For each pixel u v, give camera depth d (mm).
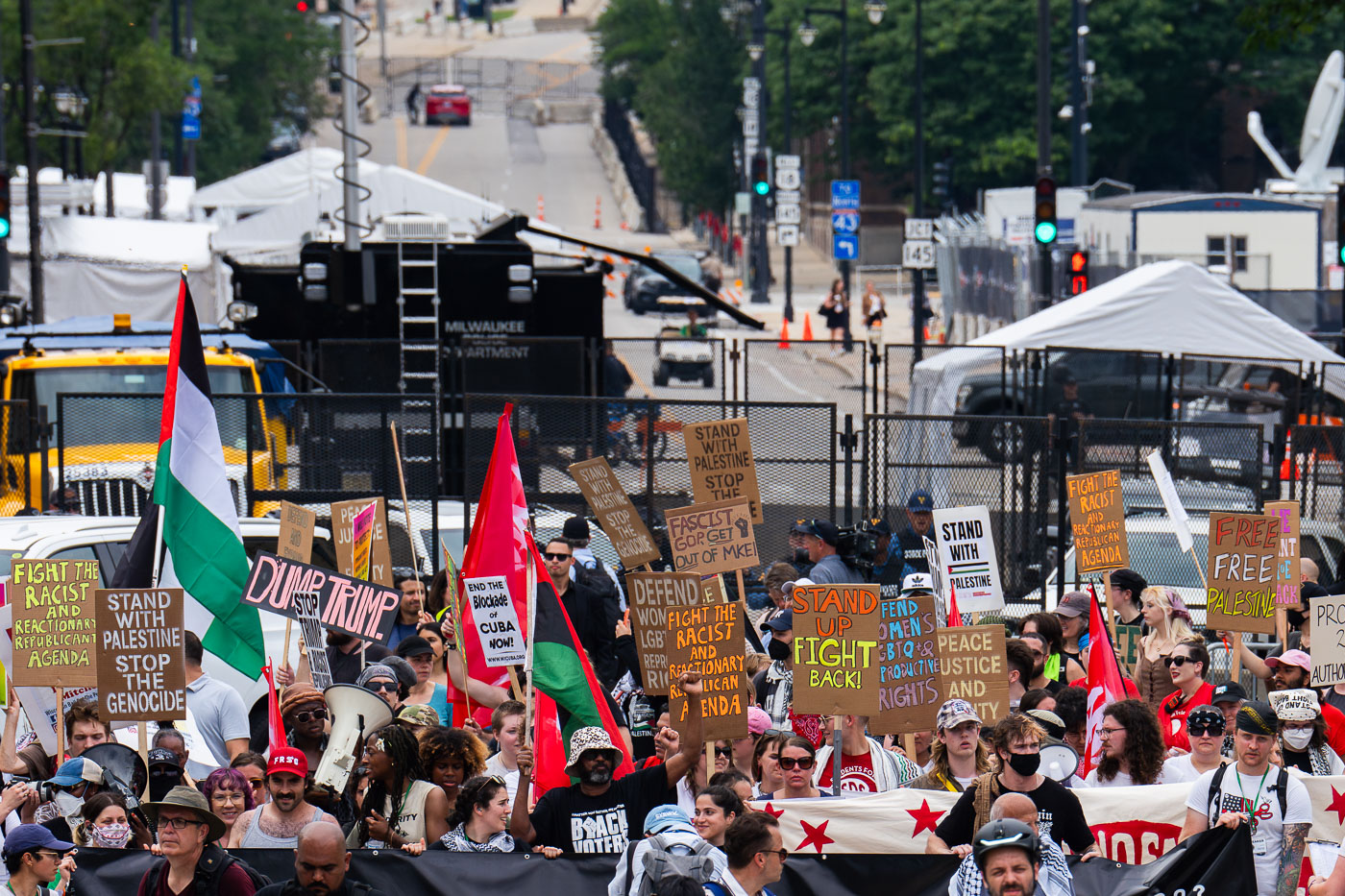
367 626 37469
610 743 30906
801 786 32062
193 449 39094
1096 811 32250
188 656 37000
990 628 35188
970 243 155000
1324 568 59812
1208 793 30719
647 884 25016
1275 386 82812
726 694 31750
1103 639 38062
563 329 88812
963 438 64250
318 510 61406
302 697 33812
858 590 31312
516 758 34531
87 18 145250
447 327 87625
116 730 38438
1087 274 103312
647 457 62156
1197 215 149250
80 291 115938
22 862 26969
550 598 36531
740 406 64750
